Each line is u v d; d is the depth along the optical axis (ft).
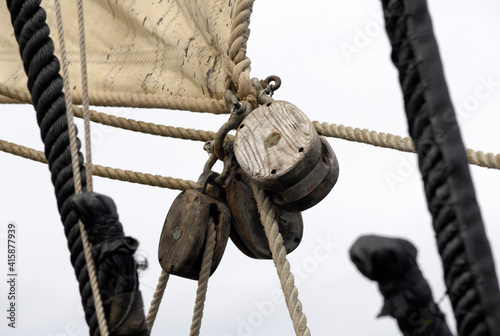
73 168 10.44
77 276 10.44
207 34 12.62
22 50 10.71
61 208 10.53
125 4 13.20
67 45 13.47
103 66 13.17
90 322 10.34
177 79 12.72
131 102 12.87
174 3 13.04
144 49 13.03
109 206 10.16
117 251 10.11
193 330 11.85
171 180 12.89
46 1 13.65
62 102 10.65
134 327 10.14
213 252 11.84
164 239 11.98
